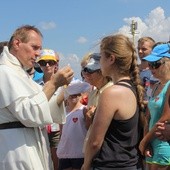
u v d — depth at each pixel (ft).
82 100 14.76
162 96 13.01
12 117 10.43
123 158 9.21
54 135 17.08
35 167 10.44
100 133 9.13
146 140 11.77
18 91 10.24
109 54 9.44
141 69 17.72
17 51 10.80
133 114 9.27
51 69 17.46
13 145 10.32
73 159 14.33
